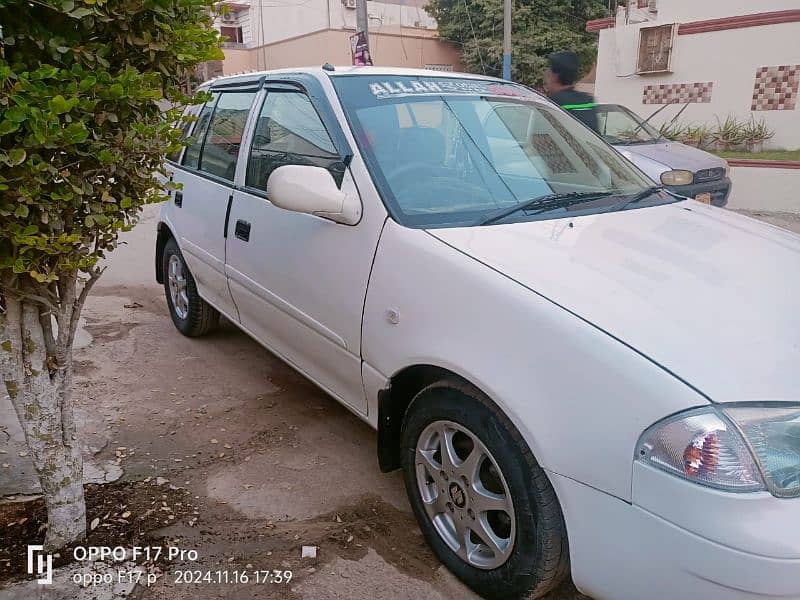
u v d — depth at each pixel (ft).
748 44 42.83
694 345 6.32
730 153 42.73
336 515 9.45
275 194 8.80
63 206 6.66
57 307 7.52
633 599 6.24
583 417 6.33
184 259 14.80
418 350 7.88
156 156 7.22
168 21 6.88
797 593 5.56
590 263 7.77
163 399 12.82
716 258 8.25
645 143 29.58
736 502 5.58
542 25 79.00
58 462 8.08
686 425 5.77
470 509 7.73
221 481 10.15
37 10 6.24
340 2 96.89
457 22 88.63
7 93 5.75
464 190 9.53
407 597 7.89
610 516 6.21
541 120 11.71
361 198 9.14
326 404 12.84
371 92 10.47
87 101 6.12
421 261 8.09
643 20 47.93
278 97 11.80
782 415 5.81
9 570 8.01
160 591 7.84
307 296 10.11
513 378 6.84
